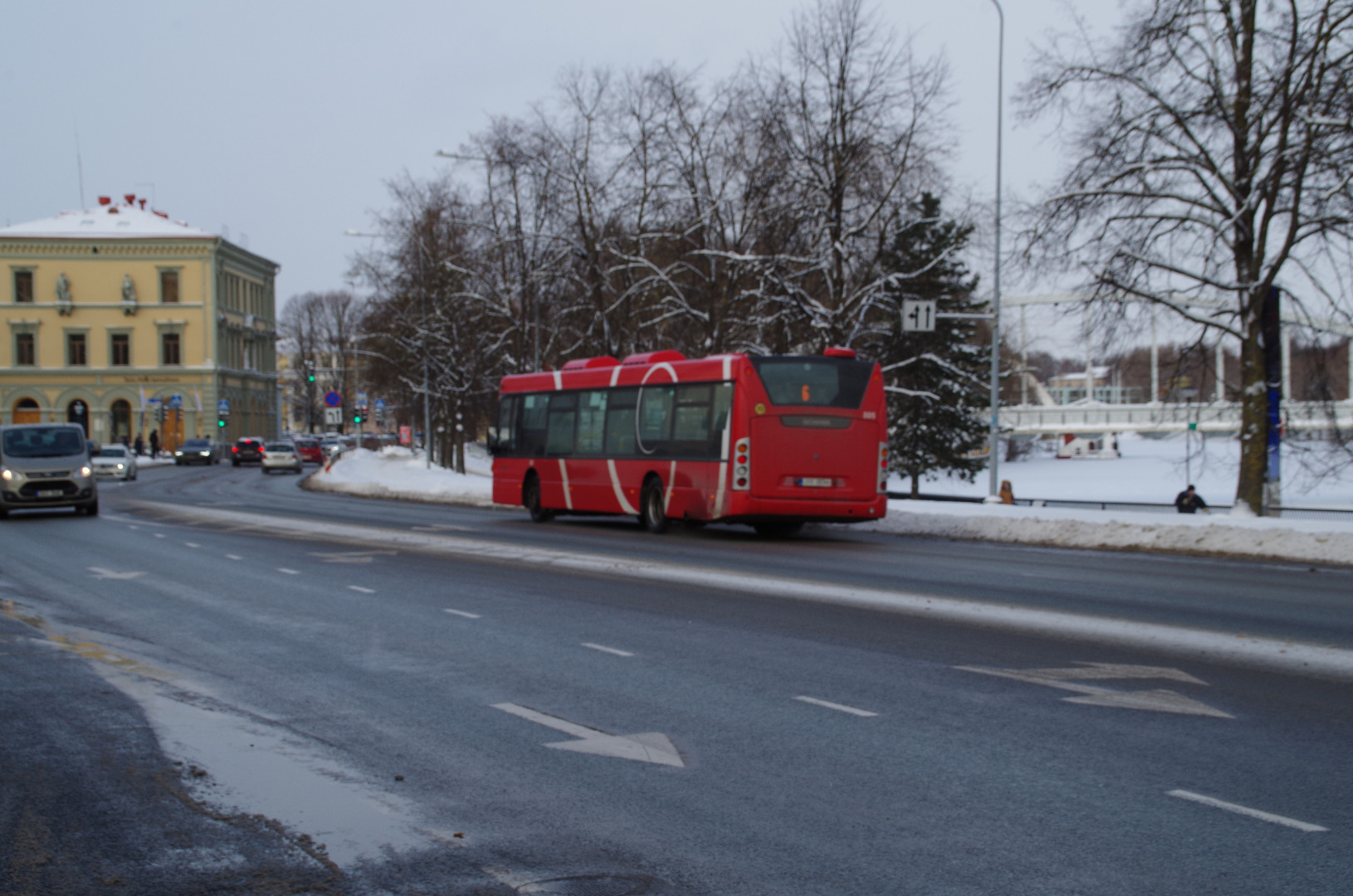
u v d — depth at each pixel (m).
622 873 4.57
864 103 31.64
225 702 7.64
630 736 6.70
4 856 4.80
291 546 18.83
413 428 81.88
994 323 28.66
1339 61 20.62
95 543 19.62
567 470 25.55
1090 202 23.47
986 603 12.01
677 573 14.86
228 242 94.81
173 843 4.94
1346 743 6.46
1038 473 77.44
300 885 4.47
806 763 6.11
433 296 48.41
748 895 4.35
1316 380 23.83
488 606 11.96
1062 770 5.96
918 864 4.66
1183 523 18.89
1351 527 17.58
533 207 40.38
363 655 9.27
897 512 23.81
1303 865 4.62
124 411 91.88
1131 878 4.50
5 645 9.80
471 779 5.86
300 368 130.25
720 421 20.77
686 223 35.78
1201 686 7.96
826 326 31.70
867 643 9.67
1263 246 22.16
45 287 90.69
